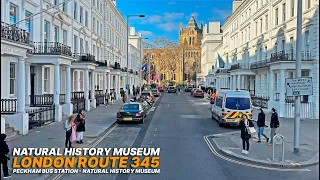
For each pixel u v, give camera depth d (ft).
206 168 39.73
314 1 93.76
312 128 74.69
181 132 68.90
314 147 52.85
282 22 116.37
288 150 50.26
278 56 102.01
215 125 80.84
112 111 108.99
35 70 87.40
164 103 154.71
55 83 79.30
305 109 94.89
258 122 56.70
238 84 158.20
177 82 406.62
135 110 81.20
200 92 205.77
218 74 209.26
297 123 47.60
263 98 123.65
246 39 166.50
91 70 120.06
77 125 53.83
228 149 50.44
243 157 44.86
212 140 59.52
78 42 116.88
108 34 172.65
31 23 79.61
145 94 150.00
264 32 135.44
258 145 54.24
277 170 39.65
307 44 99.09
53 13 91.09
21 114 59.82
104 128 70.85
